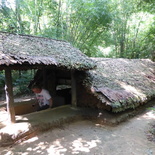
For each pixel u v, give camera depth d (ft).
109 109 13.80
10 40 13.56
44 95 16.26
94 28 35.22
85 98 15.99
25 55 11.20
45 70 19.86
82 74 16.29
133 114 16.57
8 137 10.52
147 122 14.80
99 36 40.19
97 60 23.32
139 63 28.84
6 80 11.64
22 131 11.15
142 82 20.42
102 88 14.58
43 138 11.59
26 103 17.83
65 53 15.25
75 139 11.51
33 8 30.58
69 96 22.45
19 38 14.83
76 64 13.62
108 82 16.63
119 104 13.06
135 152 9.72
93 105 15.29
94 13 30.40
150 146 10.43
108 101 13.09
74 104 16.85
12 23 28.68
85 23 33.53
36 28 30.60
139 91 17.08
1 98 25.13
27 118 13.51
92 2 30.01
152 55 39.01
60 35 30.63
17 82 28.81
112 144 10.77
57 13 31.55
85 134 12.35
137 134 12.28
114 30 44.14
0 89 27.12
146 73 24.73
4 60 9.52
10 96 11.91
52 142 11.05
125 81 18.63
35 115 14.34
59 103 19.45
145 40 40.63
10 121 12.07
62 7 32.32
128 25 44.60
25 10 30.68
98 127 13.80
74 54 15.90
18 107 16.97
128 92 15.58
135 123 14.57
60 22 31.76
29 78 28.96
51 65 12.15
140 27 44.11
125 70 22.99
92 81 15.52
